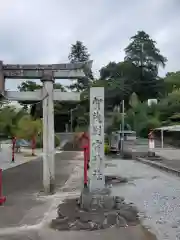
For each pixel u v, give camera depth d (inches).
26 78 405.7
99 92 324.5
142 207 316.8
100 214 279.7
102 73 2404.0
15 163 826.2
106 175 538.9
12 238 238.5
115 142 1029.8
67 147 1357.0
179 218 280.4
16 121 958.4
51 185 403.9
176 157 838.5
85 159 335.9
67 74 405.7
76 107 1793.8
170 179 494.3
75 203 331.3
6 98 402.6
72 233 245.4
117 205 307.6
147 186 434.0
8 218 289.0
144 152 964.6
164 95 2166.6
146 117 1818.4
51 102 404.2
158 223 267.1
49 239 234.7
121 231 249.0
